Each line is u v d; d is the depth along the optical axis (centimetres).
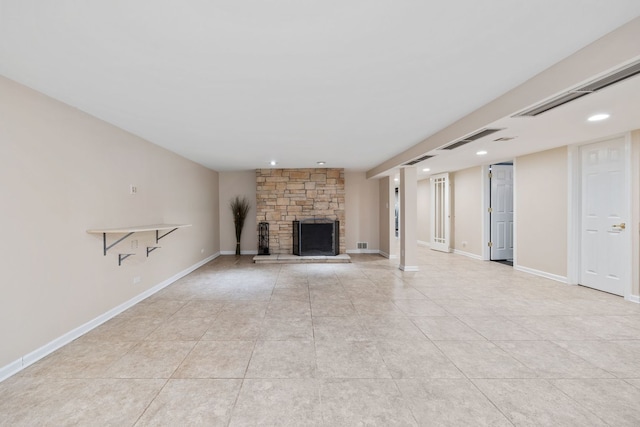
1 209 211
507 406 181
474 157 543
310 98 258
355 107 281
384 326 304
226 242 756
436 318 325
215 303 378
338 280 496
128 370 222
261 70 206
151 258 417
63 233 264
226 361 235
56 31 159
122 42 171
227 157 537
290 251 697
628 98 218
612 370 221
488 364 230
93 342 269
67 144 269
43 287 244
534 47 181
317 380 209
